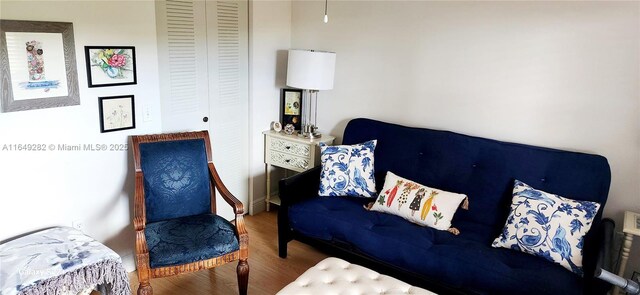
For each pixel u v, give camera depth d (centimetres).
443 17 273
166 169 238
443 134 271
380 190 283
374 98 314
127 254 255
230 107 310
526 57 250
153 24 242
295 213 258
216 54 291
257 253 283
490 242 224
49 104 203
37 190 207
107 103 227
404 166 277
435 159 268
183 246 209
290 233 268
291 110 342
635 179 231
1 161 192
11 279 168
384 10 296
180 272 206
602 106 233
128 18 229
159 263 200
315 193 286
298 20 338
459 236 229
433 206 240
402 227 235
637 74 222
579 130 242
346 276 191
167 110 268
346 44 318
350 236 237
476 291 202
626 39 222
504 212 242
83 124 219
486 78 265
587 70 234
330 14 321
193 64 277
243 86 316
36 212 209
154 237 213
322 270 196
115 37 225
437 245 218
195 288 244
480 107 271
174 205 240
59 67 204
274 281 253
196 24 273
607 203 240
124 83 233
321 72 293
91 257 188
